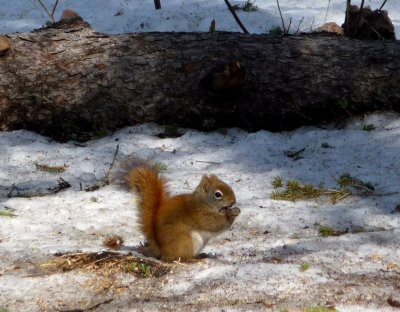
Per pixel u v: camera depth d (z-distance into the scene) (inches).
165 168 489.1
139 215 337.4
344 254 345.7
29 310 299.3
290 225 394.6
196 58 551.8
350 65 551.8
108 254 340.5
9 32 812.6
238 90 545.3
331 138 526.3
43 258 344.8
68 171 490.9
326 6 858.8
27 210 419.2
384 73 546.6
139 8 874.1
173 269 327.0
